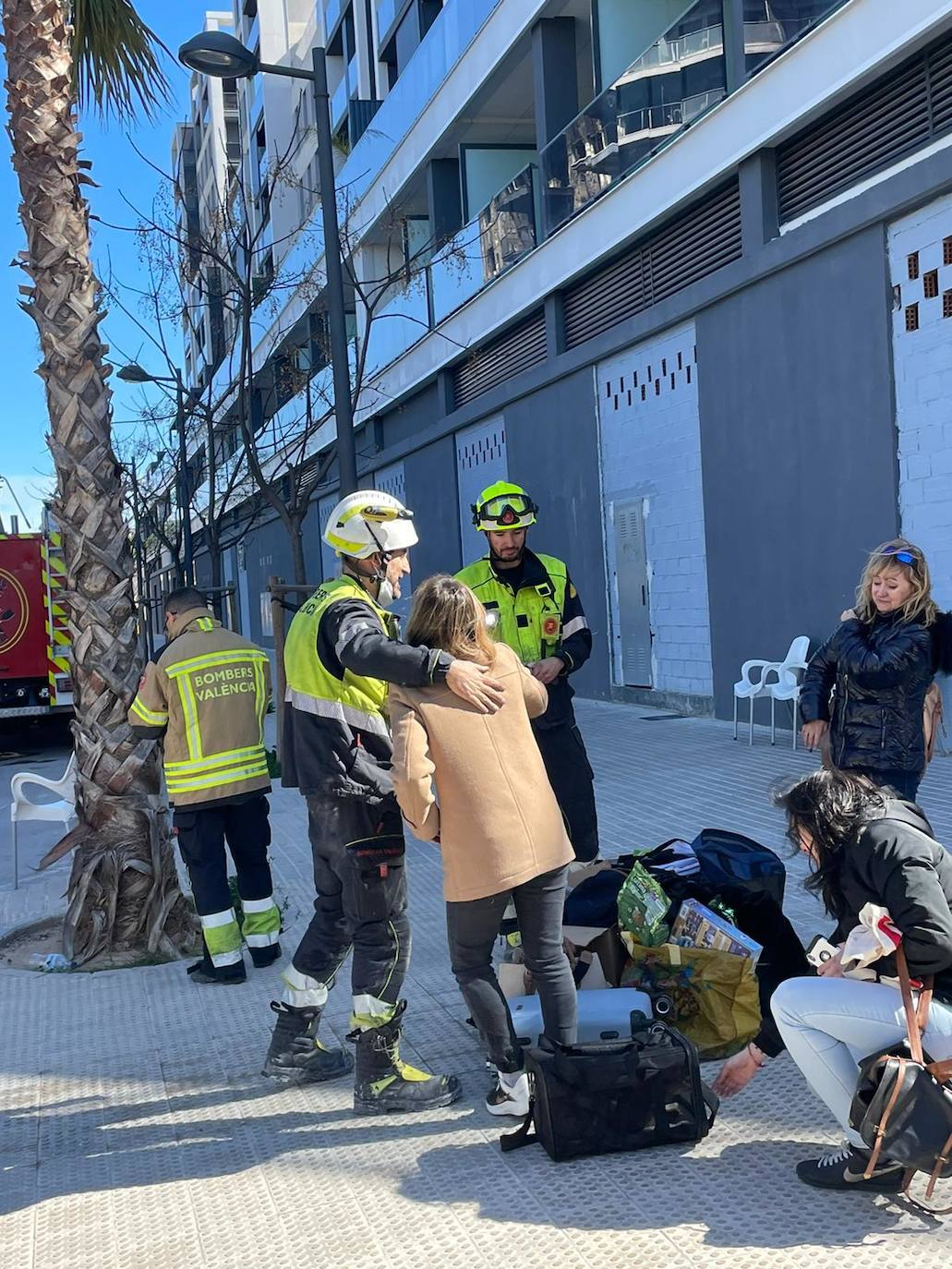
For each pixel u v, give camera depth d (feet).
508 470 55.52
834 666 14.12
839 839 9.26
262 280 49.75
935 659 13.30
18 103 18.71
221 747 16.38
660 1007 12.30
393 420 74.49
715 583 38.32
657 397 41.68
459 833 10.68
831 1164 9.77
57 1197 10.78
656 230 41.37
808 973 13.30
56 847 18.56
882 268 29.48
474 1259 9.18
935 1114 8.64
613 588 46.47
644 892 13.06
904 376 29.27
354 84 82.12
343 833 11.88
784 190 34.27
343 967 17.37
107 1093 13.19
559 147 46.19
